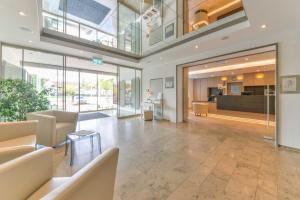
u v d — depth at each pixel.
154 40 6.26
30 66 4.78
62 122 3.87
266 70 8.88
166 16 5.75
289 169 2.42
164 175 2.26
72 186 0.79
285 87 3.40
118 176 2.24
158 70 7.14
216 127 5.39
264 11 2.60
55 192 0.73
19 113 3.54
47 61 5.21
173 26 5.49
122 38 6.78
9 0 2.24
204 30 4.13
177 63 6.23
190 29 5.78
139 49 6.94
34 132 2.61
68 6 5.60
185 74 6.71
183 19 5.59
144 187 1.98
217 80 11.99
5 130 2.30
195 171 2.38
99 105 9.98
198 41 4.30
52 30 4.26
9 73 4.25
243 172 2.34
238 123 6.08
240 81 10.60
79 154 3.00
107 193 1.15
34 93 3.90
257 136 4.27
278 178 2.17
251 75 9.95
